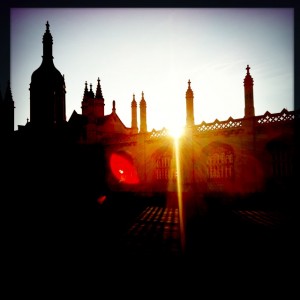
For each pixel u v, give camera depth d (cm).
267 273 700
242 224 1316
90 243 1040
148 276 706
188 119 2645
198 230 1216
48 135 3559
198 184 2445
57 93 3784
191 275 703
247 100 2245
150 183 2836
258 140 2097
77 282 680
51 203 2033
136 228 1285
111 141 3297
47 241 1076
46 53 3819
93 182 3231
